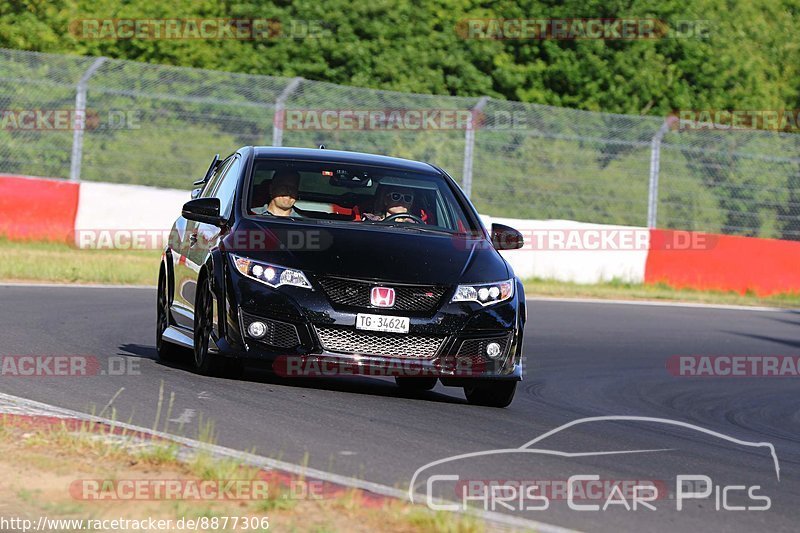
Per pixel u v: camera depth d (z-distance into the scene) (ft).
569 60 351.25
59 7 311.68
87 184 243.40
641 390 129.80
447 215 109.09
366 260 96.37
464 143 276.82
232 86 267.18
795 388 144.15
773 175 292.20
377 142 276.41
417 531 55.11
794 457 92.94
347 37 332.80
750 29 413.59
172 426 78.95
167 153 269.44
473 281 97.96
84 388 92.48
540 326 186.29
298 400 93.76
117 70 266.16
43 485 60.03
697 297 258.37
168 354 115.03
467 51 345.72
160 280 122.42
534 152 280.92
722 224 288.92
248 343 94.48
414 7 343.46
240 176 107.76
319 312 93.76
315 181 108.06
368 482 66.13
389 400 100.32
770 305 261.03
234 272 96.07
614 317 209.05
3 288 175.32
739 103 368.48
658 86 355.15
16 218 237.86
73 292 179.52
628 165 282.15
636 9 358.43
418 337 95.14
